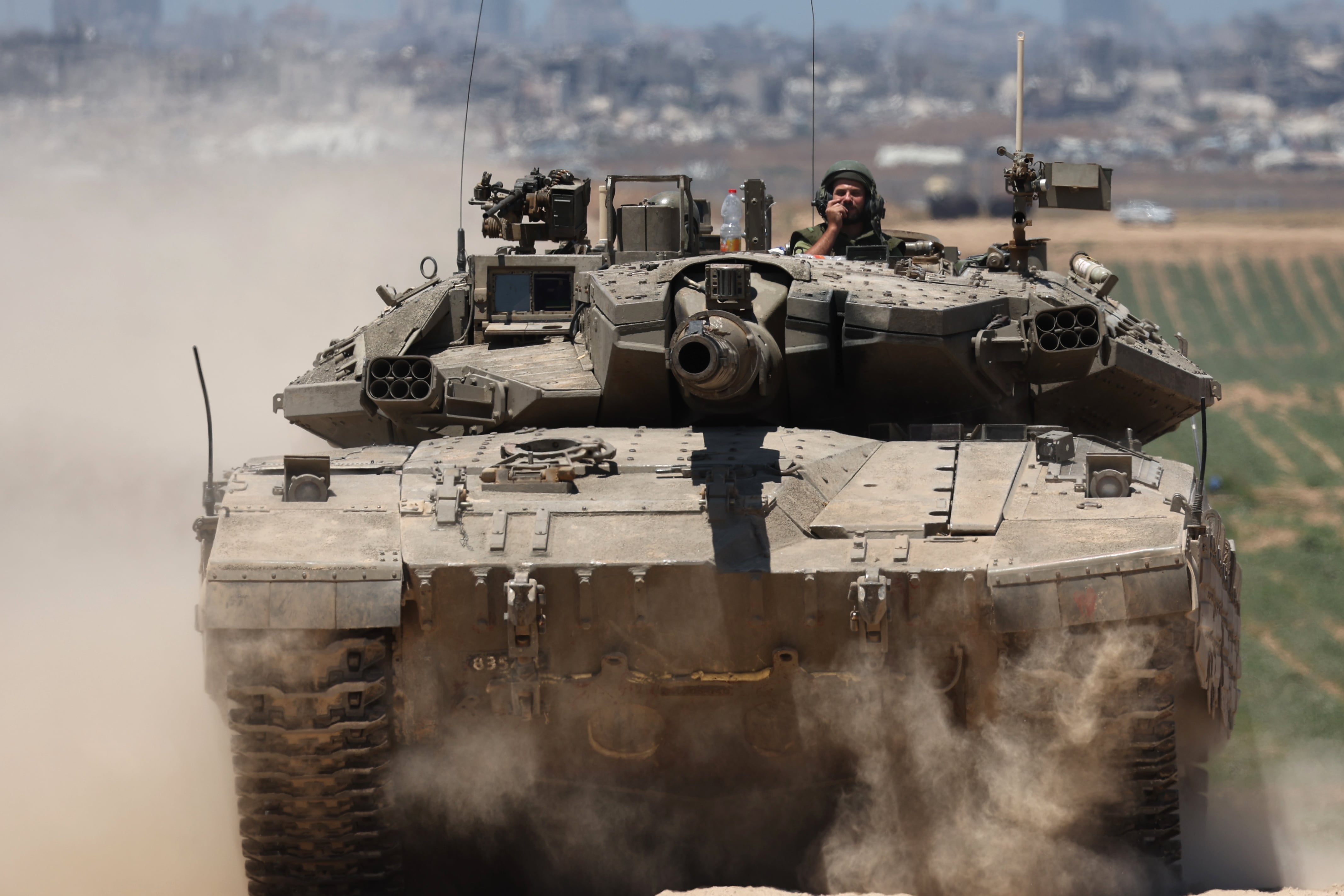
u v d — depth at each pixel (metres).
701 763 42.41
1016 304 51.53
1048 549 36.75
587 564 37.19
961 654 37.94
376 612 36.16
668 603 37.66
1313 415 149.88
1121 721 37.28
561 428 48.66
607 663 38.19
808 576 36.94
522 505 39.06
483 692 39.00
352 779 38.44
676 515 38.88
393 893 40.38
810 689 39.41
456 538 38.03
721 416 47.97
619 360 47.78
